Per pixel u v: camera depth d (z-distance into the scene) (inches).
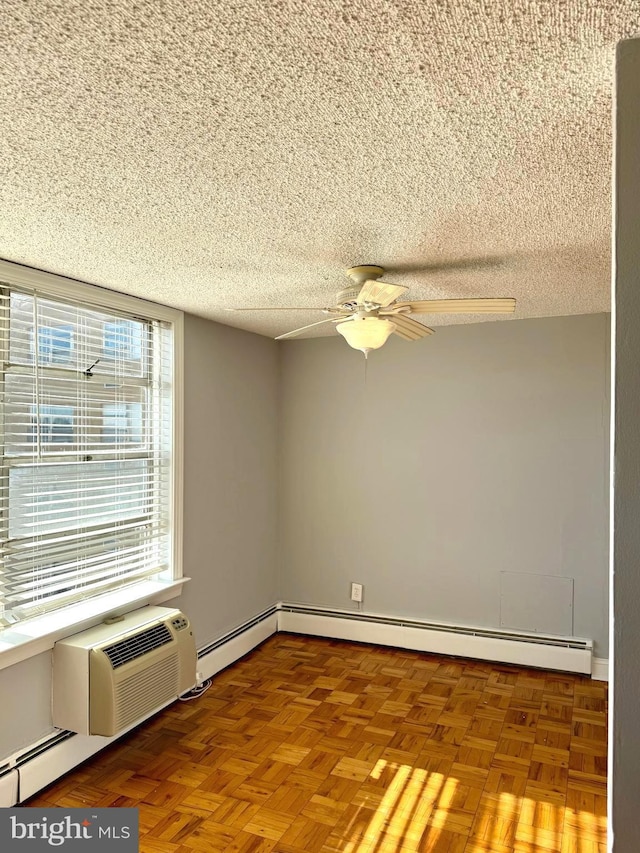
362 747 110.9
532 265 98.3
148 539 127.1
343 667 149.8
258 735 115.3
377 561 166.4
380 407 166.7
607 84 46.2
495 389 154.6
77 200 70.3
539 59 43.1
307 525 174.7
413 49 42.0
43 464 101.3
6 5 37.4
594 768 103.8
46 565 104.9
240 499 158.4
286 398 177.8
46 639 99.4
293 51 42.3
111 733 97.5
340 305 92.7
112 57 42.9
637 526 39.9
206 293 118.3
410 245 87.3
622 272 40.4
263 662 153.3
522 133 54.1
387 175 63.2
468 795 96.2
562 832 87.4
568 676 144.6
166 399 132.0
